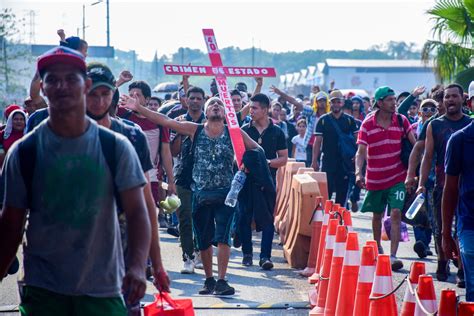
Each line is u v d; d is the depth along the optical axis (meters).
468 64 42.38
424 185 17.12
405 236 21.25
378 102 19.64
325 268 14.76
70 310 8.13
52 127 7.89
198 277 18.52
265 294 16.70
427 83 178.25
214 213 16.59
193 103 19.94
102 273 8.09
